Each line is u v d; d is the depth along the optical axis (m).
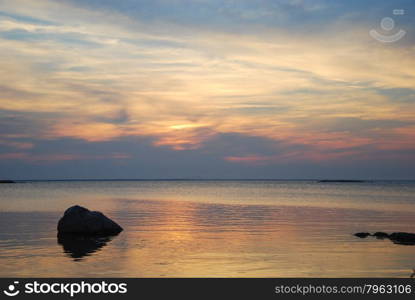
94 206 50.09
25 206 47.97
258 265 15.98
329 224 29.64
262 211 41.91
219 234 24.58
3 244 20.73
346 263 16.33
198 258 17.27
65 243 21.11
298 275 14.64
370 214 37.78
